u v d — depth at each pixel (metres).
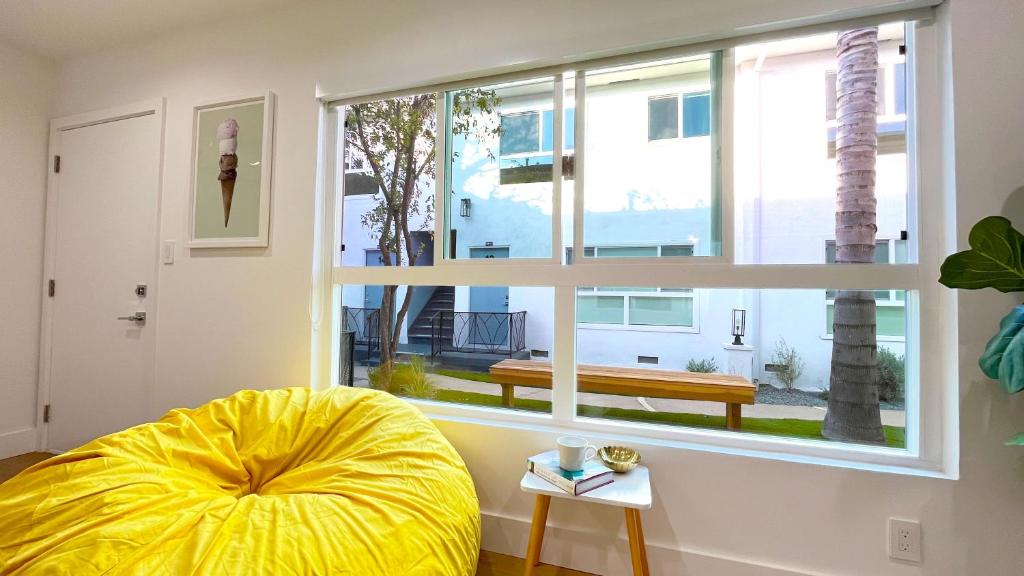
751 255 1.59
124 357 2.35
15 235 2.47
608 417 1.73
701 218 1.57
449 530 1.14
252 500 1.08
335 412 1.52
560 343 1.70
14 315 2.46
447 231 1.88
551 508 1.58
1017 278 1.00
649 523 1.48
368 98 1.97
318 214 2.01
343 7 1.97
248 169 2.11
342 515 1.04
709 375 1.75
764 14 1.41
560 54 1.63
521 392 1.85
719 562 1.41
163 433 1.32
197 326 2.19
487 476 1.68
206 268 2.18
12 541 0.90
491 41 1.73
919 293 1.35
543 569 1.54
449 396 1.97
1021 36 1.23
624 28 1.55
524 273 1.74
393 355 2.05
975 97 1.25
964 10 1.27
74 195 2.51
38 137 2.55
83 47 2.44
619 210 1.66
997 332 1.19
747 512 1.39
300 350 2.00
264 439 1.42
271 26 2.10
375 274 1.97
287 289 2.03
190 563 0.85
